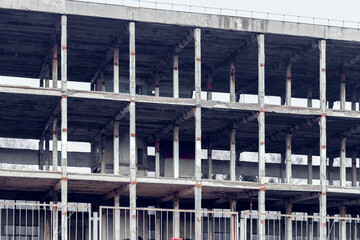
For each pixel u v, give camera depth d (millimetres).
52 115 47031
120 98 42469
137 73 51438
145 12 42438
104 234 50125
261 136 44531
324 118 45875
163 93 52094
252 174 60812
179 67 51094
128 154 50625
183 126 50125
